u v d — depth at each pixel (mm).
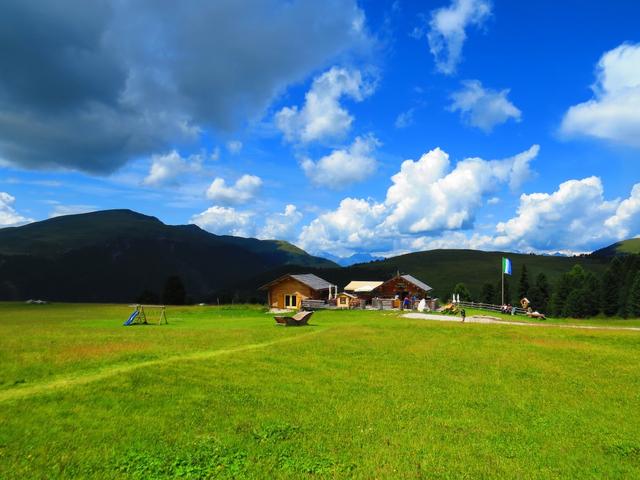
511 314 74875
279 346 32812
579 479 14398
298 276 85812
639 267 134750
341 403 21125
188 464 14398
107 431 16547
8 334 36469
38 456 14453
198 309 77000
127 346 30469
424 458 15555
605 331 43531
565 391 24453
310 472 14211
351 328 43969
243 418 18594
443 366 29219
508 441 17359
